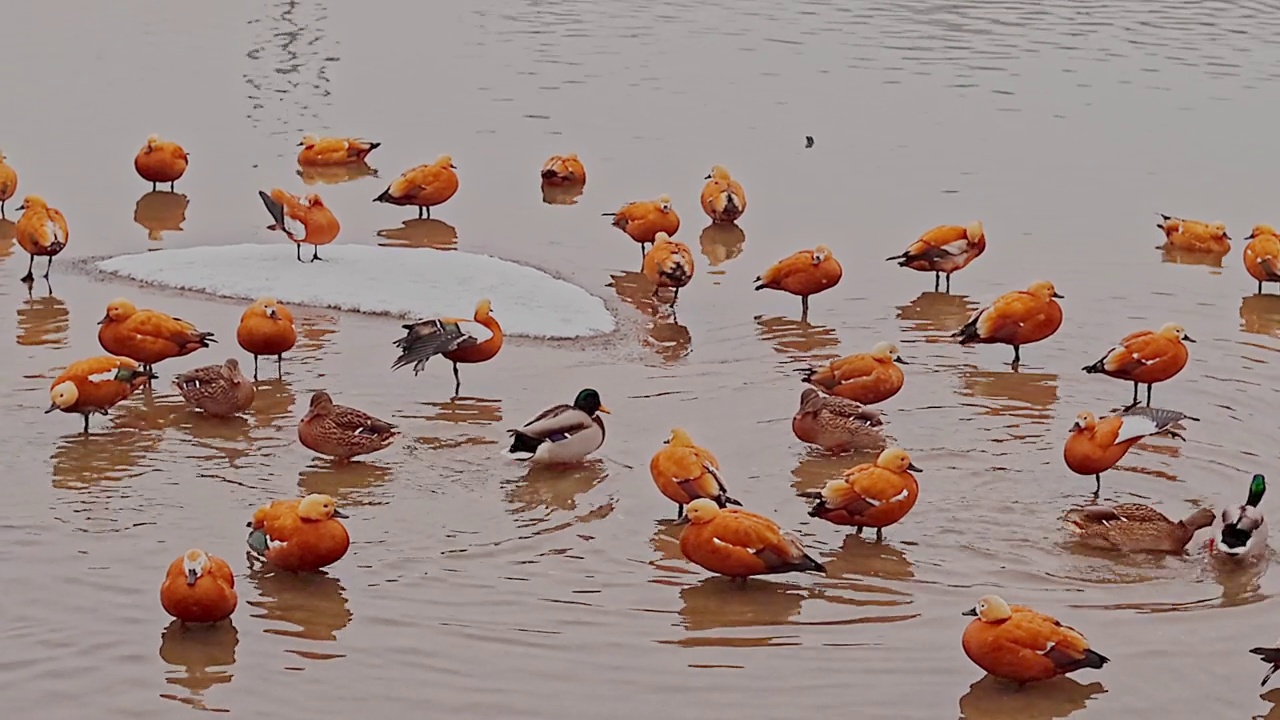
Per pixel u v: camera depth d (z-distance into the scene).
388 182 24.88
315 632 11.66
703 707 10.77
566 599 12.23
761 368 17.27
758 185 24.73
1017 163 25.95
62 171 24.75
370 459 14.70
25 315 18.34
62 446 14.79
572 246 21.75
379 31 36.66
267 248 20.75
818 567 12.28
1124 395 16.53
